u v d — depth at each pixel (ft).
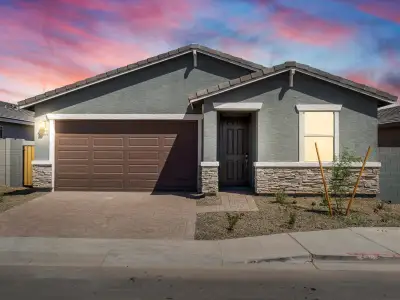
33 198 38.22
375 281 17.92
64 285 17.25
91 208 33.73
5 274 18.81
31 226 27.84
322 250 21.90
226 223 28.17
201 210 32.68
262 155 38.01
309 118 38.04
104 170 42.29
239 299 15.65
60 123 42.60
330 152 37.96
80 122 42.47
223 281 17.87
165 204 35.32
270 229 26.71
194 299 15.60
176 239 24.72
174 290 16.66
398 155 38.60
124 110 42.11
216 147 38.06
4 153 47.42
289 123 37.99
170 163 42.11
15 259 21.07
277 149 37.96
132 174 42.19
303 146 37.88
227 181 43.34
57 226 27.86
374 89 37.37
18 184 47.67
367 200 36.99
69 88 41.47
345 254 21.12
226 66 42.52
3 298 15.62
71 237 25.18
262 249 22.30
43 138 42.16
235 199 36.45
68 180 42.37
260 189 37.68
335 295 16.11
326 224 27.99
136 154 42.24
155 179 42.14
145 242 24.02
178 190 42.01
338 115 37.96
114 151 42.34
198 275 18.72
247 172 43.34
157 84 42.19
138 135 42.29
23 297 15.74
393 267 20.17
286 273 19.11
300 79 38.06
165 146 42.19
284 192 37.14
